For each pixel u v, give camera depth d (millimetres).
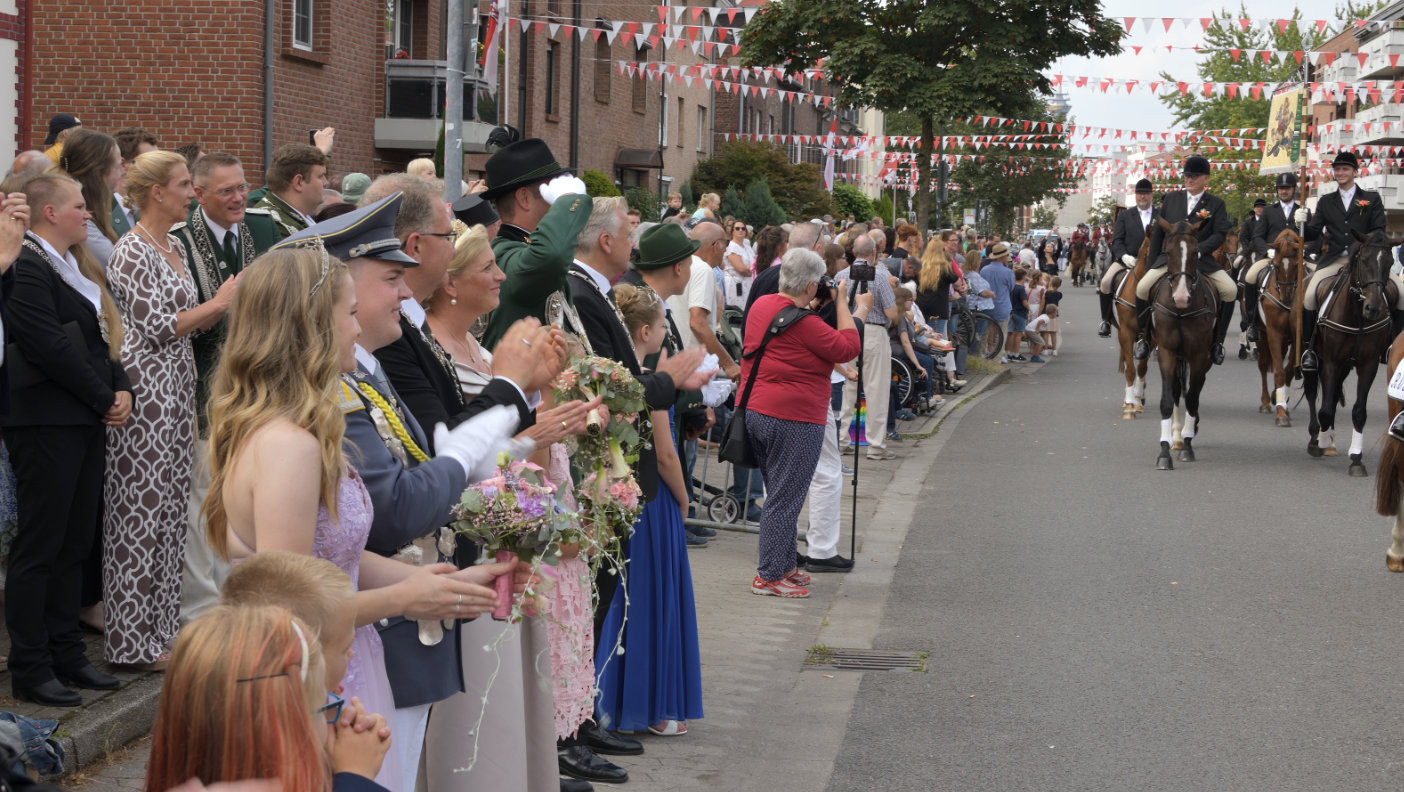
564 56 28172
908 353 14352
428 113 19375
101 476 5207
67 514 4965
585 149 30047
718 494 9789
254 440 2816
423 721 3414
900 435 14523
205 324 5344
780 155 37562
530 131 26406
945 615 7559
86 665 5176
